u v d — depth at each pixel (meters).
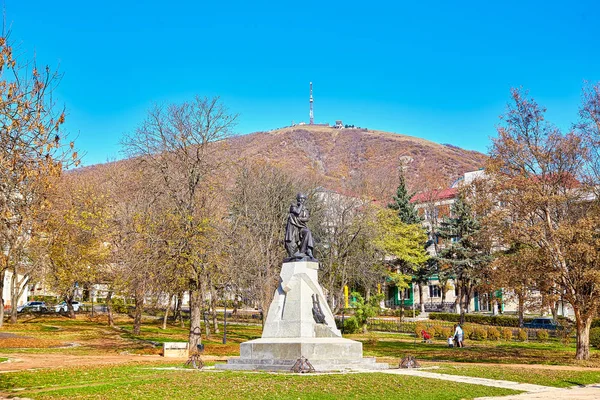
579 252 32.66
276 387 18.83
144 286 36.88
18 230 18.69
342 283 58.28
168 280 36.25
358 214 61.88
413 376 22.12
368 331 61.88
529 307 35.66
